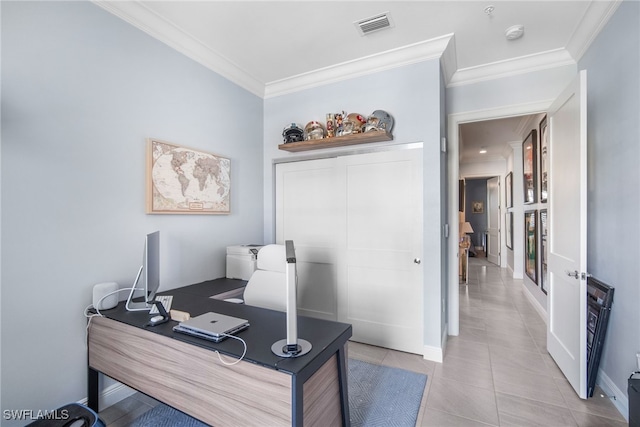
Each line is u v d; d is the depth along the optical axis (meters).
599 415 1.77
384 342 2.74
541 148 3.80
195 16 2.15
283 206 3.32
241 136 3.08
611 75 1.93
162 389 1.39
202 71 2.62
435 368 2.35
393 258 2.71
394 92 2.70
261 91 3.33
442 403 1.91
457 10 2.09
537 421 1.73
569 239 2.13
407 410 1.84
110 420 1.77
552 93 2.65
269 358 1.13
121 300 1.98
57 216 1.68
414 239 2.62
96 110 1.86
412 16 2.16
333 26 2.28
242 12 2.11
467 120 2.97
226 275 2.81
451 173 3.04
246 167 3.15
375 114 2.69
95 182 1.86
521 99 2.75
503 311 3.81
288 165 3.29
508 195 6.63
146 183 2.15
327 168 3.06
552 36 2.38
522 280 5.62
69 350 1.73
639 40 1.63
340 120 2.87
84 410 1.56
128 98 2.04
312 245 3.14
